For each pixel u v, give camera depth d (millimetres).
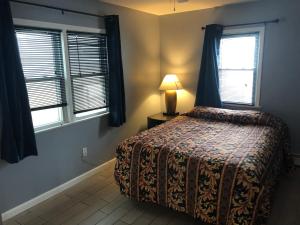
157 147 2379
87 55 3176
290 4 3191
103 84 3447
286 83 3387
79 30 2998
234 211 1948
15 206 2504
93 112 3375
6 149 2301
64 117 2986
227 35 3727
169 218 2379
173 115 4168
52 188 2852
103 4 3281
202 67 3861
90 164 3320
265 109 3598
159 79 4523
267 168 2139
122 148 2559
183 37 4125
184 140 2566
